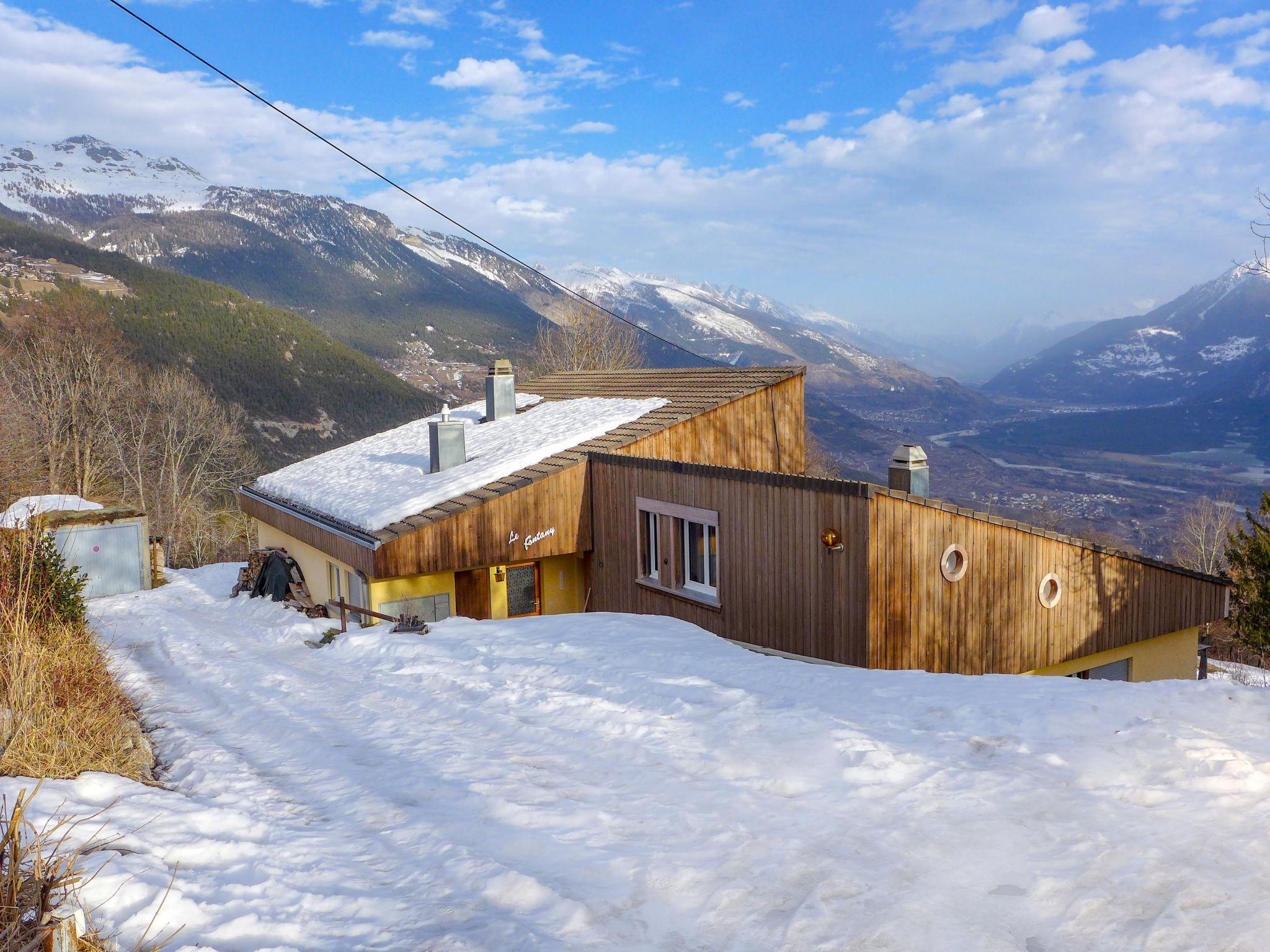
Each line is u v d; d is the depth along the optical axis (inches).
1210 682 259.8
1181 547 2146.9
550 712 299.0
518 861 177.6
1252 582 821.9
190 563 1744.6
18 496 1309.1
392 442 926.4
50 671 326.6
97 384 1792.6
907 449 536.1
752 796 200.5
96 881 164.6
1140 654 583.2
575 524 663.1
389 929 152.0
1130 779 189.5
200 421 1974.7
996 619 494.6
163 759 306.3
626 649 389.4
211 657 535.8
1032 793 185.9
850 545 439.8
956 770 202.7
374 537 590.2
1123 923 134.1
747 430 723.4
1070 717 232.2
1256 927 128.6
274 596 799.1
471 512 619.2
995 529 487.5
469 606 668.1
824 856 165.5
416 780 240.7
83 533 1007.0
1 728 265.9
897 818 179.9
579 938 142.4
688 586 569.9
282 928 153.1
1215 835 160.6
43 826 191.8
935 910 141.9
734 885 156.8
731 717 259.9
